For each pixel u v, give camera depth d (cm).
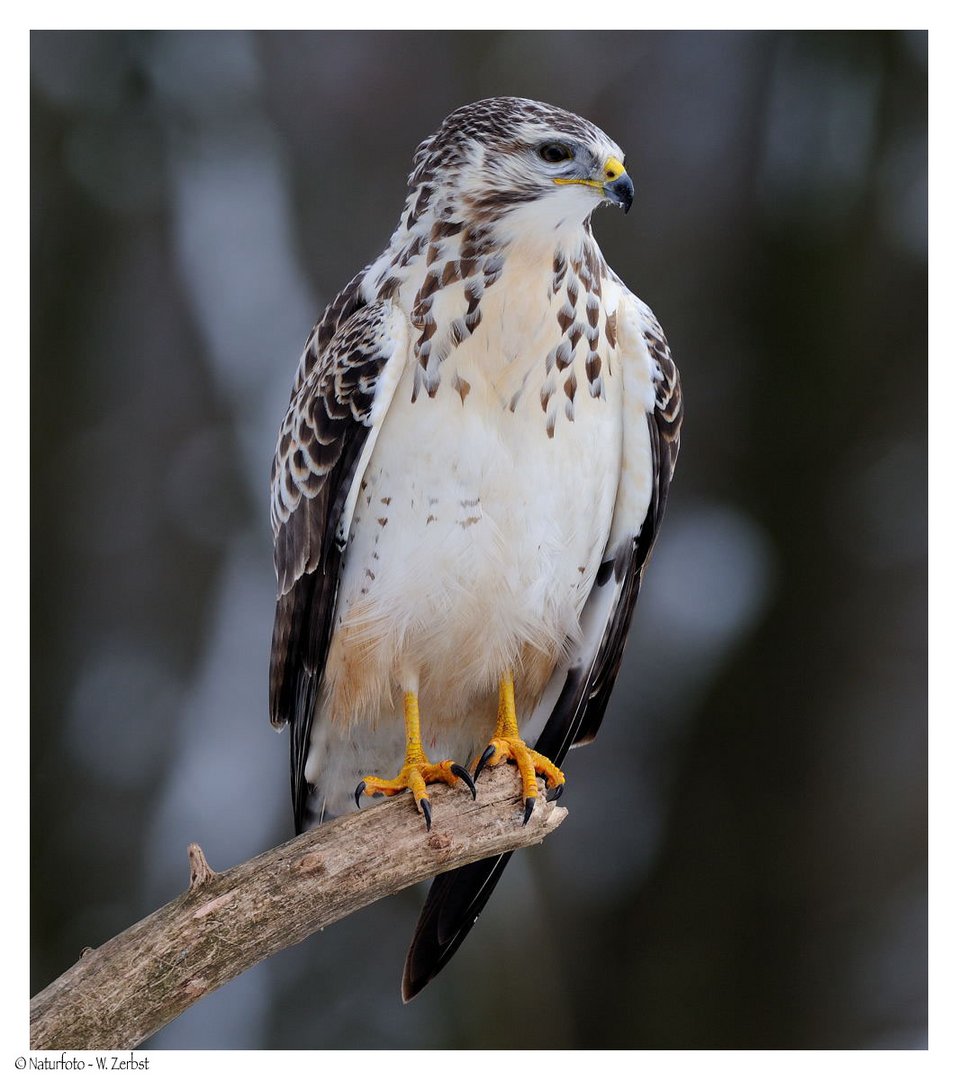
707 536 1205
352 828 603
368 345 673
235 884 568
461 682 731
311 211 1205
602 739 1223
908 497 1148
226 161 1198
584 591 732
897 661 1138
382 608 700
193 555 1156
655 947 1166
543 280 661
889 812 1124
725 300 1208
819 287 1180
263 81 1205
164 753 1136
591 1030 1165
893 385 1162
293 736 768
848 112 1187
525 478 674
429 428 668
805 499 1173
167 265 1176
